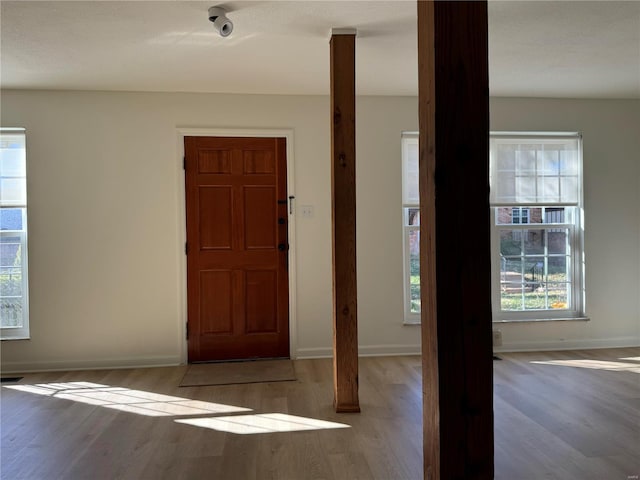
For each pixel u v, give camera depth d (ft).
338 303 9.11
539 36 9.51
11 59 10.35
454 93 3.67
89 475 6.96
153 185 13.06
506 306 14.33
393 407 9.54
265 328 13.52
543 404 9.63
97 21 8.46
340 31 8.95
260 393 10.56
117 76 11.65
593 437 8.07
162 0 7.70
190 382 11.41
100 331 12.85
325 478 6.77
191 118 13.16
